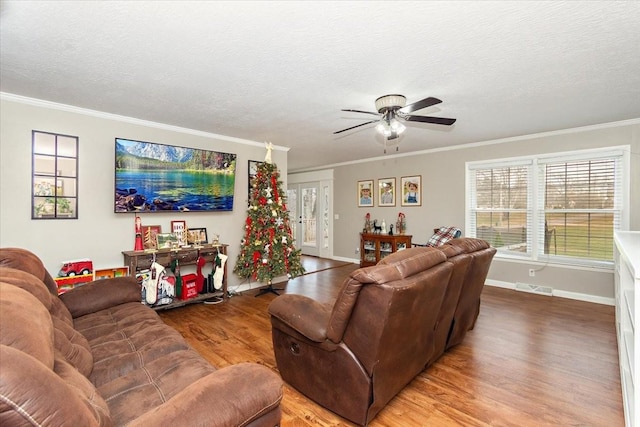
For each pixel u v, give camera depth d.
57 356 1.18
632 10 1.69
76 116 3.34
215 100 3.11
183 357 1.62
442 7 1.67
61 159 3.25
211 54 2.19
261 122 3.89
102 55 2.21
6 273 1.46
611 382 2.25
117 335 1.91
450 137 4.78
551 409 1.96
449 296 2.25
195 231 4.29
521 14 1.73
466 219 5.32
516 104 3.25
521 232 4.79
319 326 1.86
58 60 2.28
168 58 2.25
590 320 3.47
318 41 2.02
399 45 2.06
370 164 6.77
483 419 1.87
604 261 4.11
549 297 4.38
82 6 1.66
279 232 4.69
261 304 4.10
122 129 3.66
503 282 4.94
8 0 1.60
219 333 3.13
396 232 6.26
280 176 5.30
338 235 7.48
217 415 0.95
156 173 3.80
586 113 3.57
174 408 0.95
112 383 1.40
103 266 3.52
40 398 0.69
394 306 1.58
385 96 2.87
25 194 3.05
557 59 2.26
